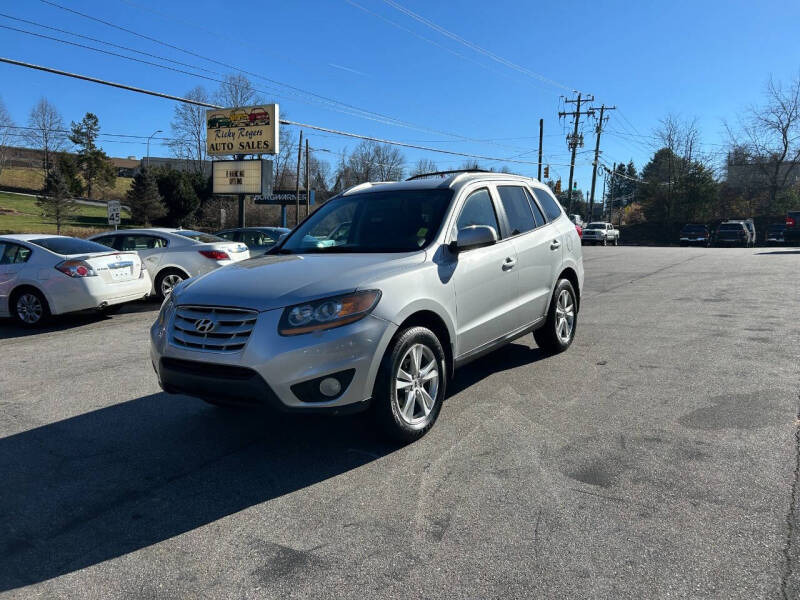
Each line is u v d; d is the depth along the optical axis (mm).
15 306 9453
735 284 11797
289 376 3469
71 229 45656
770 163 53812
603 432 4113
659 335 7152
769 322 7680
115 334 8648
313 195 51875
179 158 69500
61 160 77812
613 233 47500
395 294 3861
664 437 3984
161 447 4160
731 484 3277
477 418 4465
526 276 5441
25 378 6152
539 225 5957
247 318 3574
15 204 67000
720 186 56438
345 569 2631
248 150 32031
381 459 3797
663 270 15789
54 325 9750
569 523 2936
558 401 4805
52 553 2852
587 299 10531
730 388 4973
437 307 4188
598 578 2492
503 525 2941
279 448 4070
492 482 3410
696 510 3018
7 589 2576
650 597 2357
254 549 2826
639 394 4914
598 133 57812
